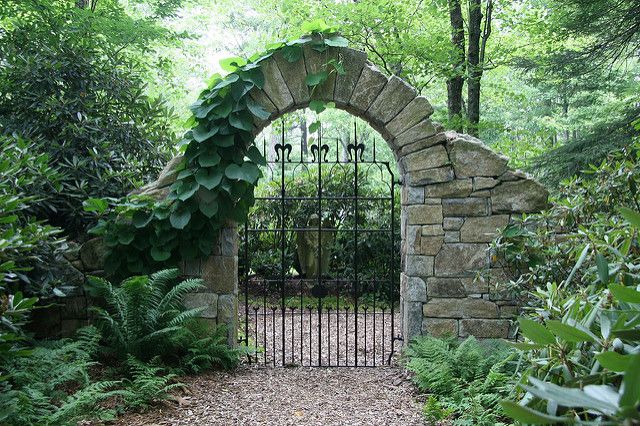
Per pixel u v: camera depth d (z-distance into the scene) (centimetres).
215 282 531
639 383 106
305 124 1630
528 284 493
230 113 511
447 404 395
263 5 1148
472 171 518
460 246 519
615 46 787
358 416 412
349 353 622
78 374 423
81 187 555
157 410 404
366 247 929
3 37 648
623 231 270
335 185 940
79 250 532
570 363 202
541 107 1526
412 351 489
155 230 516
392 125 522
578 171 757
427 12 941
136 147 645
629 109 752
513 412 123
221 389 465
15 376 365
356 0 970
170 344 488
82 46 640
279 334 720
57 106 598
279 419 403
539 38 956
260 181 1084
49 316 529
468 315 517
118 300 474
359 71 525
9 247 346
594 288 253
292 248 948
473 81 1004
